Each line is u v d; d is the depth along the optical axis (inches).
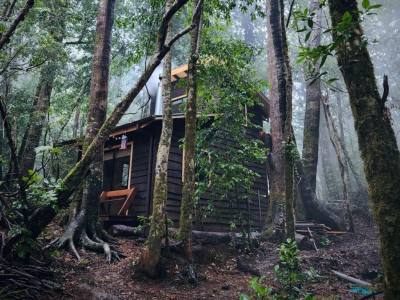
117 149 481.7
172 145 420.2
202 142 360.5
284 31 264.7
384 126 107.5
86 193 311.9
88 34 578.2
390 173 102.0
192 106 301.6
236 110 359.6
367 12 112.3
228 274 281.6
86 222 306.2
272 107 489.4
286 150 250.5
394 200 99.1
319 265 314.7
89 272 239.6
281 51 307.9
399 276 93.5
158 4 371.6
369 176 105.9
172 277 246.1
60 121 421.1
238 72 370.0
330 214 505.4
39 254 226.7
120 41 617.3
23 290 172.7
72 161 470.6
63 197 197.2
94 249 285.0
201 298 219.9
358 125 111.2
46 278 200.7
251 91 378.3
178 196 412.2
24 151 451.2
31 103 475.2
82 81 597.3
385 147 104.7
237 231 420.5
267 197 523.8
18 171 181.8
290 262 189.9
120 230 350.6
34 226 195.5
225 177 340.5
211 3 373.1
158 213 256.1
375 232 498.6
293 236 231.3
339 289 256.8
